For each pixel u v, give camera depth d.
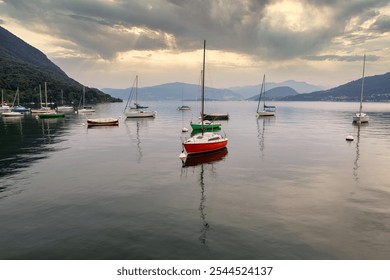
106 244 18.06
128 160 41.06
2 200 25.30
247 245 17.97
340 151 47.97
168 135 67.94
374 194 27.06
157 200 25.52
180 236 19.05
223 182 30.84
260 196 26.53
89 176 32.81
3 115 123.56
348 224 20.80
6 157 42.72
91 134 69.25
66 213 22.64
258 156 43.97
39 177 32.28
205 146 45.06
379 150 48.84
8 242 18.30
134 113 119.00
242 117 134.25
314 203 24.78
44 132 72.75
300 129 81.06
